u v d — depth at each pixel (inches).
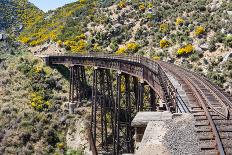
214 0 2224.4
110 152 1600.6
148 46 2198.6
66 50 2775.6
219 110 616.4
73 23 3174.2
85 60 1843.0
